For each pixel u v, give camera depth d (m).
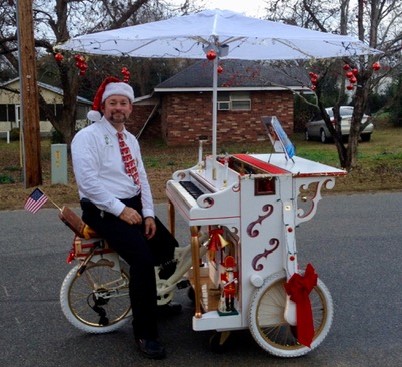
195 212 3.59
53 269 5.78
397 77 20.11
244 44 4.91
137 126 25.53
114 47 4.74
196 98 22.77
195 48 5.09
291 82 22.34
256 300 3.68
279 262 3.74
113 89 3.74
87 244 3.95
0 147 24.91
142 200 4.03
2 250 6.51
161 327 4.34
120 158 3.84
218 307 3.86
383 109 12.72
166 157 18.30
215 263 4.29
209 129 22.97
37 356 3.87
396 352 3.89
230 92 22.78
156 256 4.08
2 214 8.55
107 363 3.76
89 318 4.35
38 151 10.98
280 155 4.57
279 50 4.97
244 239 3.67
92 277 4.39
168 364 3.72
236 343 4.02
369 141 22.02
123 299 4.47
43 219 8.15
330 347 3.97
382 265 5.86
